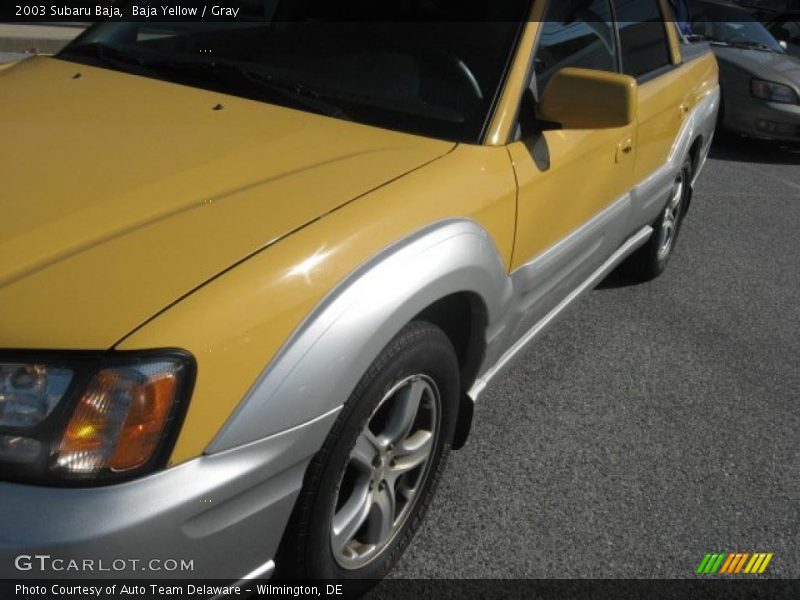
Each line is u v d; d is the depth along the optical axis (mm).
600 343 3910
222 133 2225
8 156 2018
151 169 1992
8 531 1419
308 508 1848
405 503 2322
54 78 2629
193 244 1713
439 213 2094
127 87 2531
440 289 2025
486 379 2625
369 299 1803
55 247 1672
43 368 1475
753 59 8711
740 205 6688
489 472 2840
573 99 2469
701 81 4488
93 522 1441
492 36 2623
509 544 2516
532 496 2744
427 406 2264
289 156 2139
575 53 3006
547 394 3396
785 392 3656
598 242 3285
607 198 3201
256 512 1690
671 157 4012
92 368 1481
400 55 2619
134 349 1498
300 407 1688
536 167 2514
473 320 2357
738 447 3184
